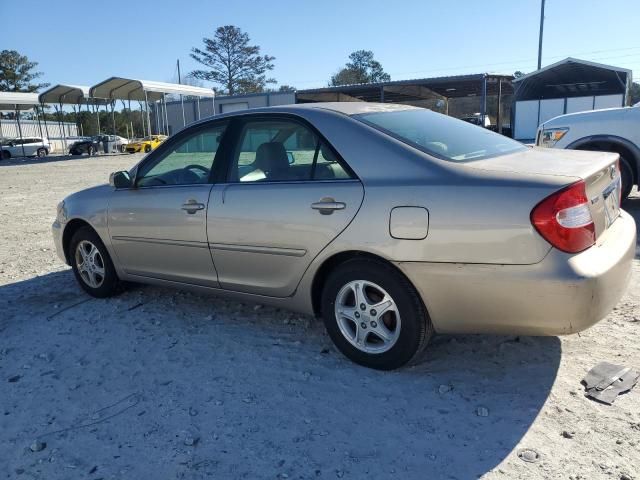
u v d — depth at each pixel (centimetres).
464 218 295
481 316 303
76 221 503
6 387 348
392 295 326
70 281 572
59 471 264
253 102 4669
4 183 1831
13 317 472
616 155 365
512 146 381
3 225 936
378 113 375
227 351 386
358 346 349
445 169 312
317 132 357
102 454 276
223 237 389
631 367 333
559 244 279
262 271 378
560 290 277
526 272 283
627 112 748
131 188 455
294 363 362
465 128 399
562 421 284
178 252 424
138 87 4222
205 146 416
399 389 324
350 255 340
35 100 4472
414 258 309
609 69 3120
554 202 279
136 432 293
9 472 265
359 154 338
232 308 468
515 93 3478
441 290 307
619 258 302
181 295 506
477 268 294
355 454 267
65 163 3136
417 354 334
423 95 4531
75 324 449
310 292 361
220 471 259
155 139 4247
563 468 249
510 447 266
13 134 5847
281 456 268
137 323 445
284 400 318
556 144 791
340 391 325
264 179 377
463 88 4119
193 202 405
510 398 308
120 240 464
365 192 325
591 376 325
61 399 331
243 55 8231
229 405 315
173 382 345
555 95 3906
